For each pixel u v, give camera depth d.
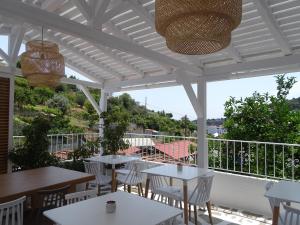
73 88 12.95
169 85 6.24
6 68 5.27
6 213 2.29
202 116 5.26
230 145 6.18
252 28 4.05
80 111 12.43
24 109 10.78
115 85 7.02
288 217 2.88
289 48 4.22
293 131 6.73
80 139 7.14
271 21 3.64
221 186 4.94
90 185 4.93
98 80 7.18
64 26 2.92
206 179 3.73
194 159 5.99
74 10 4.60
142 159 6.19
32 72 3.64
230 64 4.92
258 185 4.52
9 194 2.61
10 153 5.22
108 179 4.99
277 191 2.87
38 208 2.96
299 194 2.75
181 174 3.81
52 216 2.07
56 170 3.72
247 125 7.11
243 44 4.45
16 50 5.21
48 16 2.78
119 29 4.89
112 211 2.17
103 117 6.66
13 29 5.18
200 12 1.74
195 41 1.99
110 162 4.92
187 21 1.84
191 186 5.27
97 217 2.06
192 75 5.41
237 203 4.73
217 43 2.07
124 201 2.44
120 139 6.43
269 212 4.36
